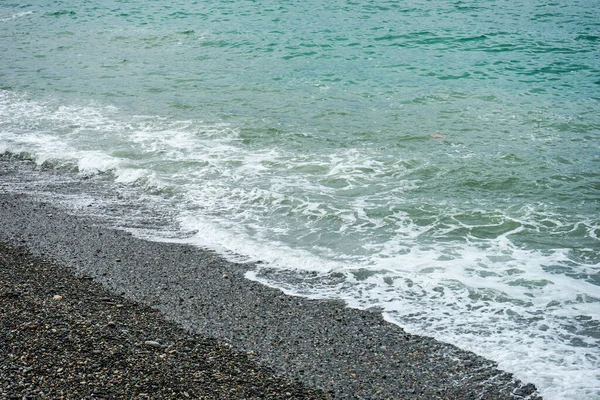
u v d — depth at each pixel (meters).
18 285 7.57
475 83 18.38
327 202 10.50
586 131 13.84
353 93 17.28
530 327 7.04
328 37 25.09
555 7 32.12
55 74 19.69
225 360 6.24
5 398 5.06
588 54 22.08
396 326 7.10
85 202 10.70
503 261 8.54
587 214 9.91
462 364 6.38
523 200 10.48
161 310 7.28
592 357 6.46
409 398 5.82
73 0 37.16
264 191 10.90
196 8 32.50
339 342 6.74
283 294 7.82
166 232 9.59
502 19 28.91
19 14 32.28
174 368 5.93
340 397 5.77
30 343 6.00
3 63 21.31
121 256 8.74
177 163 12.25
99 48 23.50
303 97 16.88
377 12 30.94
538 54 22.25
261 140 13.51
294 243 9.19
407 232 9.47
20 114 15.52
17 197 10.88
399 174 11.61
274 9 31.81
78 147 13.14
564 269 8.30
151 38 25.08
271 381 5.93
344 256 8.78
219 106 16.02
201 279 8.14
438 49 23.17
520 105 15.95
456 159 12.27
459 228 9.55
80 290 7.62
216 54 22.39
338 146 13.11
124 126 14.49
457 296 7.72
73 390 5.27
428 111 15.50
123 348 6.17
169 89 17.73
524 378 6.12
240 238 9.30
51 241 9.17
